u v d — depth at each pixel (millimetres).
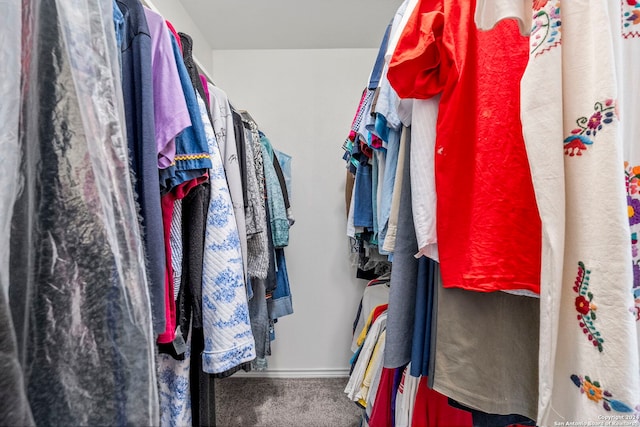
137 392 317
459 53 447
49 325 278
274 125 1707
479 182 446
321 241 1723
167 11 1209
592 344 330
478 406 456
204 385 651
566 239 352
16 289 272
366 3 1338
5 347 224
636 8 390
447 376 480
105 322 302
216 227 596
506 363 458
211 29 1515
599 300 323
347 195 1484
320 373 1727
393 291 579
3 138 283
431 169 501
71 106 303
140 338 329
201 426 645
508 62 437
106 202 318
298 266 1728
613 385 311
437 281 511
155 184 441
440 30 464
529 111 365
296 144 1709
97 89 329
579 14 337
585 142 333
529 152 366
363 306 1429
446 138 469
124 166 348
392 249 632
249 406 1458
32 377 268
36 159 289
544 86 354
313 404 1472
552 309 355
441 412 706
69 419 278
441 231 477
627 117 399
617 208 312
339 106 1704
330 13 1401
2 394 218
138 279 341
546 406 364
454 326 477
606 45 323
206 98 707
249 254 975
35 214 283
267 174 1235
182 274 577
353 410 1427
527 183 424
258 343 1087
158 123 481
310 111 1706
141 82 447
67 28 312
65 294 286
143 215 427
